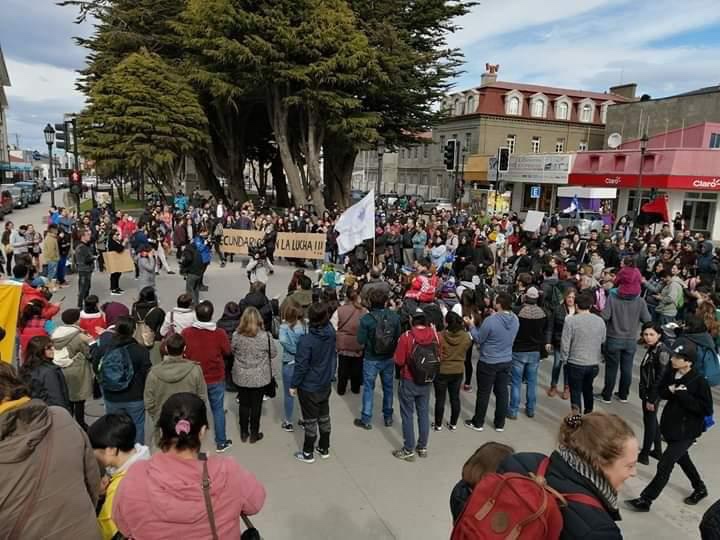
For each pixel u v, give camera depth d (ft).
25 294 25.03
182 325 21.11
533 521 6.95
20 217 122.72
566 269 34.27
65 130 71.51
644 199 118.11
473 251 49.60
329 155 115.96
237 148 117.50
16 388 10.57
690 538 15.69
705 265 46.83
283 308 21.99
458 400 22.65
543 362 33.12
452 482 18.42
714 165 107.55
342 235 41.52
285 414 22.26
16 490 7.89
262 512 16.35
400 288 34.17
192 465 8.27
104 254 47.42
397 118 107.04
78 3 101.81
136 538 7.93
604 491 7.50
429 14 101.55
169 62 99.91
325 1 87.71
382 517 16.28
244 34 86.12
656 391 19.03
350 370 26.50
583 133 186.29
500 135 179.52
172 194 106.52
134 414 17.38
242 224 67.67
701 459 20.56
